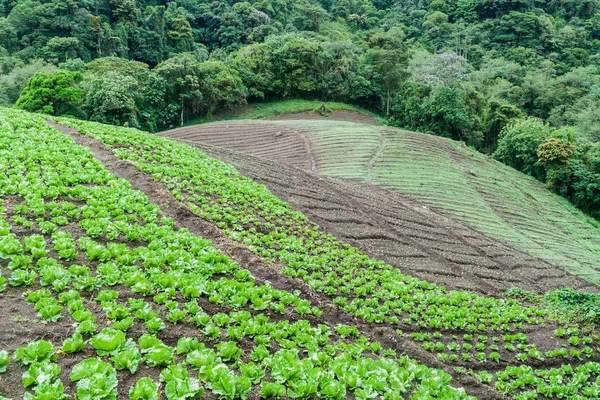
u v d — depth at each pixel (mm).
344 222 22250
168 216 14812
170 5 98938
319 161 39438
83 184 14586
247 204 18438
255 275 12523
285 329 9602
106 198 13797
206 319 8766
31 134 17359
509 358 12570
